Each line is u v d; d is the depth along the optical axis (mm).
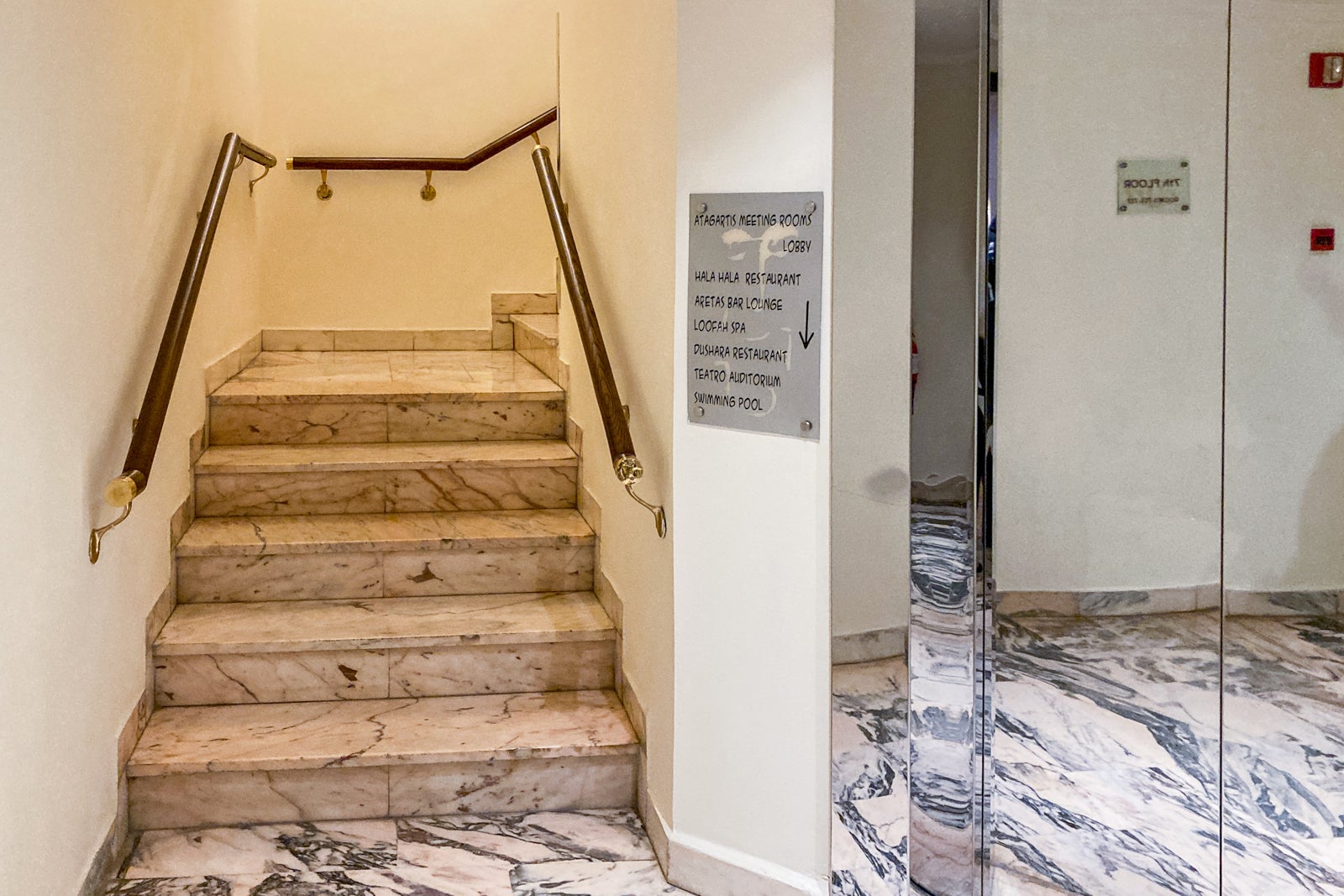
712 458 2541
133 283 2914
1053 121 2154
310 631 3217
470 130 5766
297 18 5598
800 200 2352
